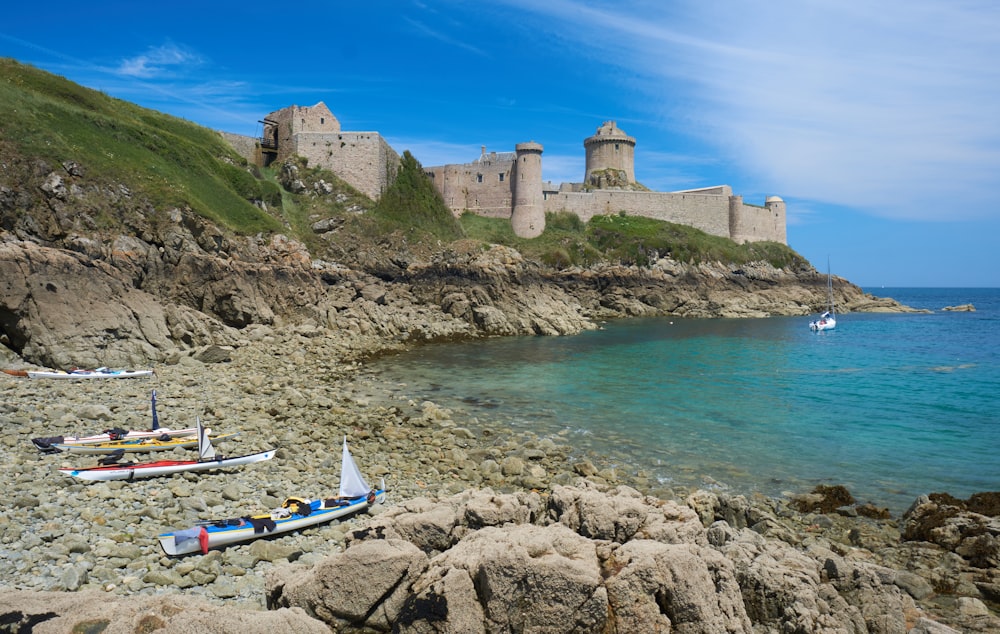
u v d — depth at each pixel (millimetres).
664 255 108750
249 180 73625
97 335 37750
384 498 19031
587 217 118938
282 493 19016
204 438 21047
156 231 50750
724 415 33969
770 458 26562
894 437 29891
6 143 47719
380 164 91625
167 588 12648
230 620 8930
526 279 79562
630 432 30297
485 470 23625
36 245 39719
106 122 61812
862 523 19844
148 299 43406
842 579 12328
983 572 15609
